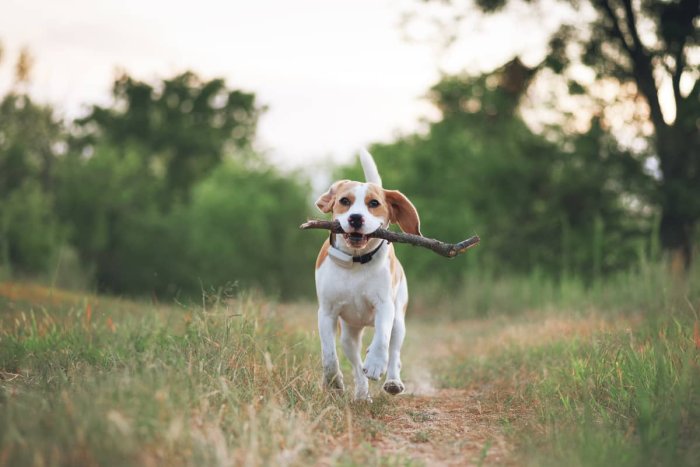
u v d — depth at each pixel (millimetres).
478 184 23125
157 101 44938
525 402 5844
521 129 21344
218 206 37062
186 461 3535
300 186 39125
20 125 30750
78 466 3340
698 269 10289
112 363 5414
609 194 18891
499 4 17984
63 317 7484
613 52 18016
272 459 3688
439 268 25344
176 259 36625
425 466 4070
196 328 6062
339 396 5418
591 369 5727
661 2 16984
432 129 28812
